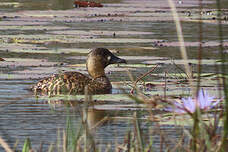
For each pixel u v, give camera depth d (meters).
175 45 31.83
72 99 19.05
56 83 21.00
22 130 15.02
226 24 42.12
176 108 10.05
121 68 25.59
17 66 25.58
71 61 27.33
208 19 45.00
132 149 12.12
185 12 50.75
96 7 55.59
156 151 12.71
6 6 54.28
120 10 53.00
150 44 33.22
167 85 21.38
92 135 13.30
